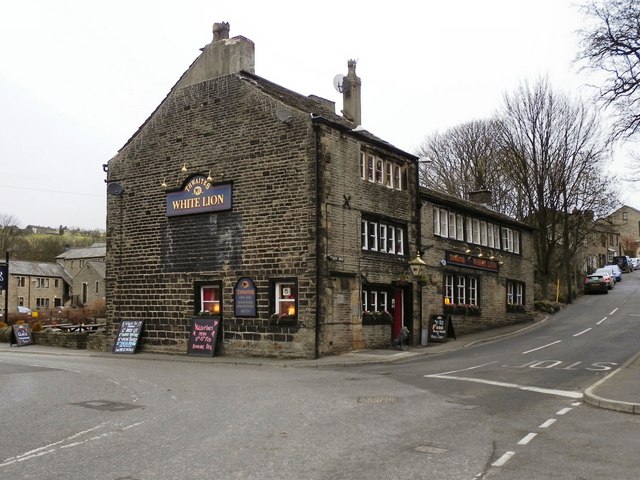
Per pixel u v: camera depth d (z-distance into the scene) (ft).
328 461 24.12
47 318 172.45
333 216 71.05
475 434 29.01
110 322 85.25
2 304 276.00
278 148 72.23
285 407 36.37
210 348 73.82
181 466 23.47
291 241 70.23
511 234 118.93
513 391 42.75
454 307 94.84
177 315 78.89
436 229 92.94
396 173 84.64
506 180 172.86
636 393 38.83
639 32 54.65
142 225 83.56
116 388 46.09
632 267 282.77
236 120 76.07
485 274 106.01
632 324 103.30
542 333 97.50
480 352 74.08
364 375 53.67
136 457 24.91
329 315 69.31
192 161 79.51
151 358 74.54
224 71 78.33
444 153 188.03
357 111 98.27
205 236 77.30
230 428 30.40
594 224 155.33
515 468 23.20
